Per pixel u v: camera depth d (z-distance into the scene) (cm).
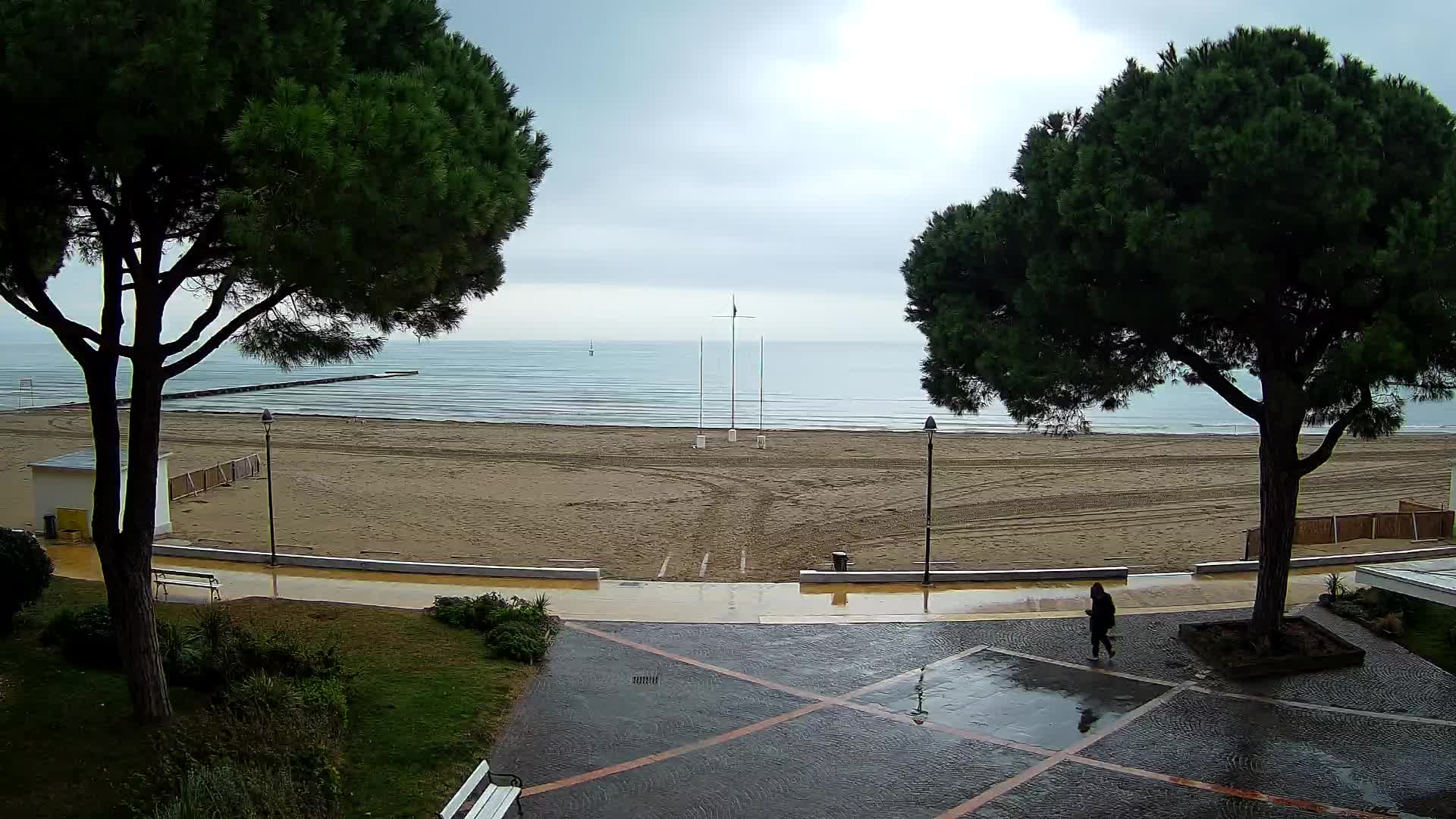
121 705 1189
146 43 856
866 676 1579
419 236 994
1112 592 2150
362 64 1099
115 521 1118
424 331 1380
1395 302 1288
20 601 1444
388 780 1123
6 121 897
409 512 3388
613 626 1841
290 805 961
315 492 3753
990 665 1638
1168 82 1505
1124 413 9181
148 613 1139
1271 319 1470
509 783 1159
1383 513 2995
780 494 3853
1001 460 4894
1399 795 1167
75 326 1055
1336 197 1293
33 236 1093
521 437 5844
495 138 1180
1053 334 1575
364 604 1916
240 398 9544
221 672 1273
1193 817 1112
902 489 4003
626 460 4772
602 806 1113
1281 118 1291
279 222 903
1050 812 1120
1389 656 1681
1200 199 1437
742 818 1095
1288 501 1628
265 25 949
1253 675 1576
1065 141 1590
